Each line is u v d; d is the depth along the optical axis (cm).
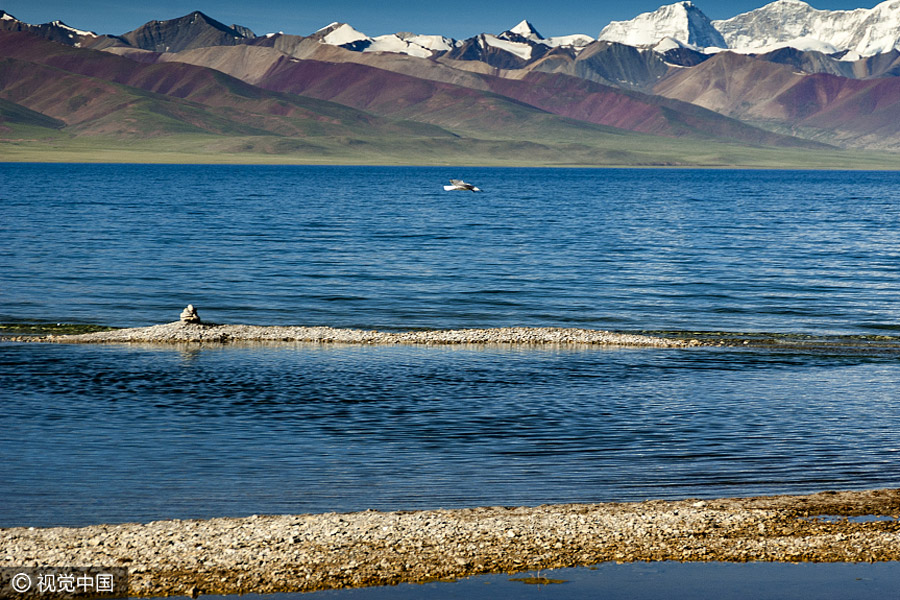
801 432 3844
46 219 15750
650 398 4488
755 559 2512
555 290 8562
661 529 2694
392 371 5091
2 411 4088
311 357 5488
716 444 3650
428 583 2362
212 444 3600
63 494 3016
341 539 2598
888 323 6950
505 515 2808
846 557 2525
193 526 2683
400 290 8462
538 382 4847
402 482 3169
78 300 7631
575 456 3481
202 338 6012
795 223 17375
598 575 2409
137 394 4466
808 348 5966
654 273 9775
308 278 9125
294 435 3750
